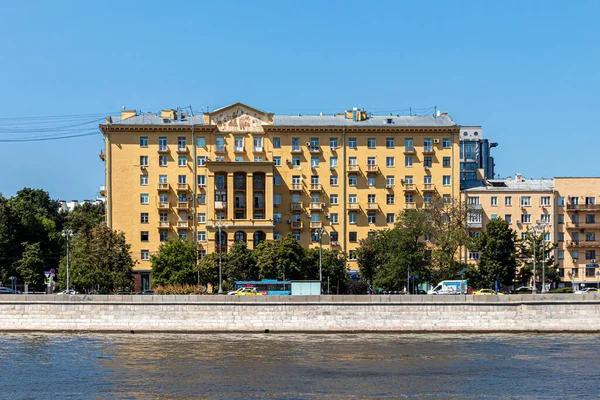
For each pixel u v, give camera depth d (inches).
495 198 6486.2
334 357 3336.6
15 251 6220.5
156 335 4010.8
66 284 5447.8
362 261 5910.4
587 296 4116.6
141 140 6314.0
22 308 4178.2
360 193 6441.9
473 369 3063.5
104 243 5526.6
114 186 6269.7
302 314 4099.4
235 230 6146.7
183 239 6181.1
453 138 6505.9
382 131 6471.5
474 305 4089.6
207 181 6245.1
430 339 3848.4
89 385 2795.3
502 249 5728.3
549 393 2669.8
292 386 2773.1
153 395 2650.1
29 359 3302.2
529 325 4077.3
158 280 5748.0
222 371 3038.9
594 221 6515.8
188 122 6451.8
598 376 2925.7
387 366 3132.4
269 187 6225.4
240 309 4109.3
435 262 5639.8
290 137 6422.2
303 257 5782.5
